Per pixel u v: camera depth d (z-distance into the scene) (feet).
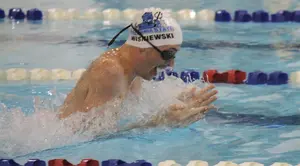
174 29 36.55
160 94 38.70
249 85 50.47
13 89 48.11
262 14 74.02
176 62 55.77
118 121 37.32
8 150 35.09
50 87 48.91
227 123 40.45
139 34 36.27
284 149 35.68
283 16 73.82
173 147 35.73
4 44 61.46
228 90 48.65
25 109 42.34
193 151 35.09
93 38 64.64
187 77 50.14
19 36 64.95
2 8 77.56
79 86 37.27
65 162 32.53
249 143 36.68
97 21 74.28
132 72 36.96
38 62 54.90
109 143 36.22
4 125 38.11
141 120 37.55
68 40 63.57
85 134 36.63
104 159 33.78
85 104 36.68
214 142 36.70
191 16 76.02
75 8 78.43
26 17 73.87
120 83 36.22
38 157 34.19
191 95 38.45
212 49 60.75
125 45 37.24
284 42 63.67
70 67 53.42
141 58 36.45
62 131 36.73
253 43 63.31
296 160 33.99
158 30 36.14
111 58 36.88
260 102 45.42
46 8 77.92
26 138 36.50
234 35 67.15
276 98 46.57
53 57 56.65
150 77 37.65
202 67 54.19
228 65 54.90
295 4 80.23
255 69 53.67
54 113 38.99
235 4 81.46
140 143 36.22
